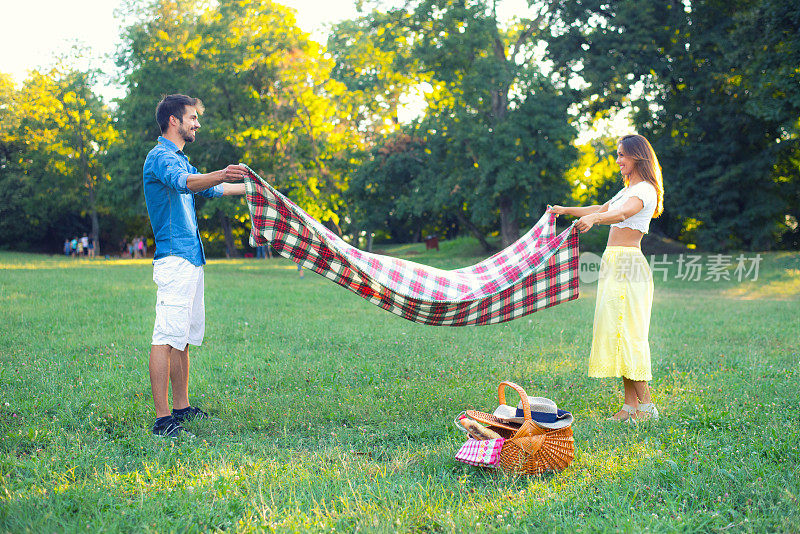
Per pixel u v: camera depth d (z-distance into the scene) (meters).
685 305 13.13
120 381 5.84
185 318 4.58
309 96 31.45
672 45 28.86
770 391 5.48
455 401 5.23
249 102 33.72
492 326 9.60
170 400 5.38
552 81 29.86
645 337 4.84
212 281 19.02
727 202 28.58
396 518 3.02
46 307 11.02
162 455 3.96
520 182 28.66
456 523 2.95
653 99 30.25
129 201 37.69
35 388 5.54
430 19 30.62
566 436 3.71
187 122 4.78
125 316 10.31
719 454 3.87
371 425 4.74
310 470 3.70
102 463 3.79
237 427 4.62
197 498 3.26
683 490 3.34
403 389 5.64
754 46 25.23
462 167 32.41
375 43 32.94
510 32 33.38
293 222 4.42
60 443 4.11
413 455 4.03
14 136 52.09
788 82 23.38
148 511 3.10
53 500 3.21
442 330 9.19
